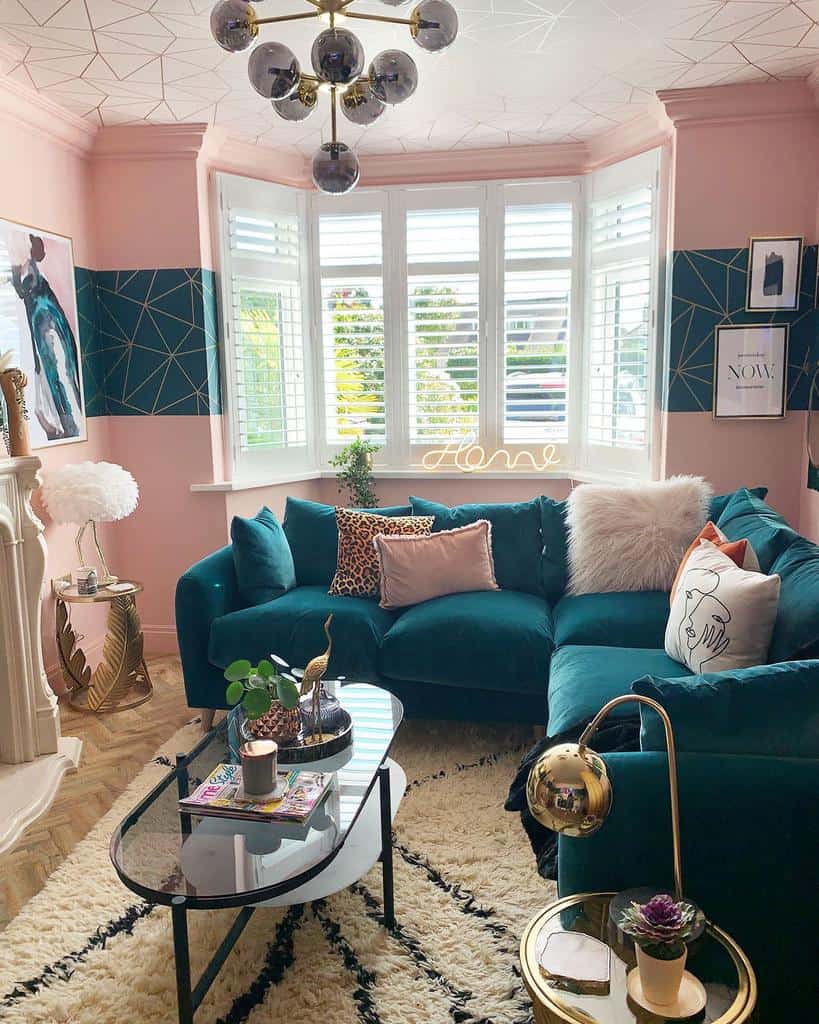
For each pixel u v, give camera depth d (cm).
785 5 268
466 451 468
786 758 157
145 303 413
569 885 157
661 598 313
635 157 402
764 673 162
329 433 475
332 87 205
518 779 212
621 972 137
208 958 198
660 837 152
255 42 294
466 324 456
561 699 238
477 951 198
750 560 257
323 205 457
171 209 404
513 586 348
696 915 131
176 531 429
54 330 369
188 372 415
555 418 458
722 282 377
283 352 455
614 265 422
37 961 198
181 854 172
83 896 222
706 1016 127
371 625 309
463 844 243
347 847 209
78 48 293
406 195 449
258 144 420
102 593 352
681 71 329
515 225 444
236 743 218
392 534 346
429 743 313
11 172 338
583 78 334
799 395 377
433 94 348
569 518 343
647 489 336
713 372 383
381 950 200
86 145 393
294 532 369
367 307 462
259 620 314
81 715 351
